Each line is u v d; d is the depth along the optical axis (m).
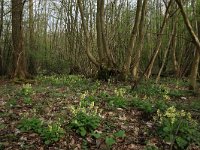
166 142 7.49
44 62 34.56
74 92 14.12
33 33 29.42
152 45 29.02
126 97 12.13
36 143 7.14
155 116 9.09
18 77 19.52
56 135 7.30
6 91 14.47
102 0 18.97
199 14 19.30
